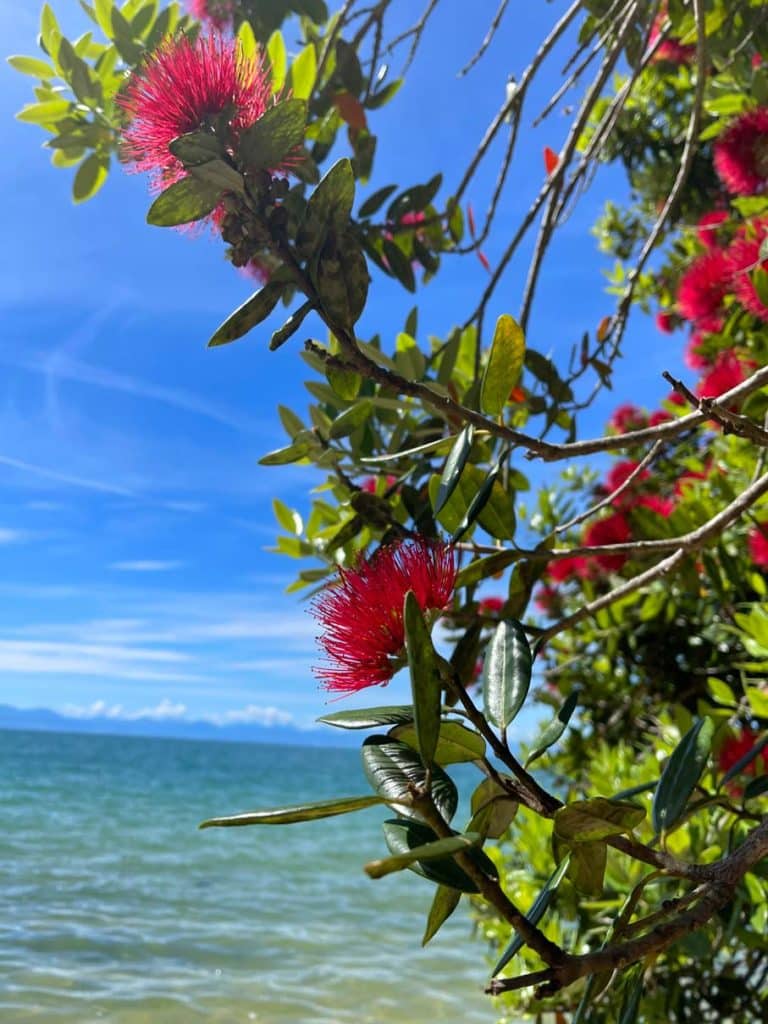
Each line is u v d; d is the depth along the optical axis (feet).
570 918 11.00
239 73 4.02
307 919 36.96
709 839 8.29
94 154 8.73
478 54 9.04
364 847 62.18
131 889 41.65
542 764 17.54
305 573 8.68
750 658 15.28
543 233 8.13
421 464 7.44
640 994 2.97
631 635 16.56
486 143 8.52
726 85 10.33
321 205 3.91
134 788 105.19
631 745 16.85
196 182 3.84
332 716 3.18
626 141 18.33
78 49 8.63
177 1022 22.74
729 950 9.48
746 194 7.80
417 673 2.56
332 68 9.14
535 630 5.75
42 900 37.60
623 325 8.42
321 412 7.25
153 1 8.05
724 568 10.62
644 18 9.78
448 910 2.85
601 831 2.96
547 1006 11.14
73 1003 23.76
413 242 8.97
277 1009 24.25
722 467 12.26
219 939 32.45
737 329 8.35
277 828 73.20
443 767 3.13
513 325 4.19
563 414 8.09
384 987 26.71
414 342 7.20
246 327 3.95
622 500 11.32
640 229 20.26
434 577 3.24
